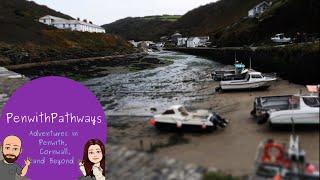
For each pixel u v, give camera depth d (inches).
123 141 786.2
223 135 815.1
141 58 4055.1
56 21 5767.7
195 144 754.8
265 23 3496.6
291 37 2982.3
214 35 5684.1
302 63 1405.0
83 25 5964.6
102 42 5319.9
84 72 2484.0
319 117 808.9
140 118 1022.4
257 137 778.8
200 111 898.1
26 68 2763.3
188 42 6889.8
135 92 1537.9
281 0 3922.2
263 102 987.9
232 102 1181.1
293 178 532.1
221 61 3090.6
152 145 751.7
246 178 552.7
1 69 2448.3
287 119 813.2
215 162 631.2
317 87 1002.1
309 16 2967.5
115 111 1136.8
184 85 1688.0
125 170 618.2
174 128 867.4
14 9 5713.6
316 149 673.0
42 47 3826.3
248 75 1407.5
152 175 593.6
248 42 3681.1
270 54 1801.2
